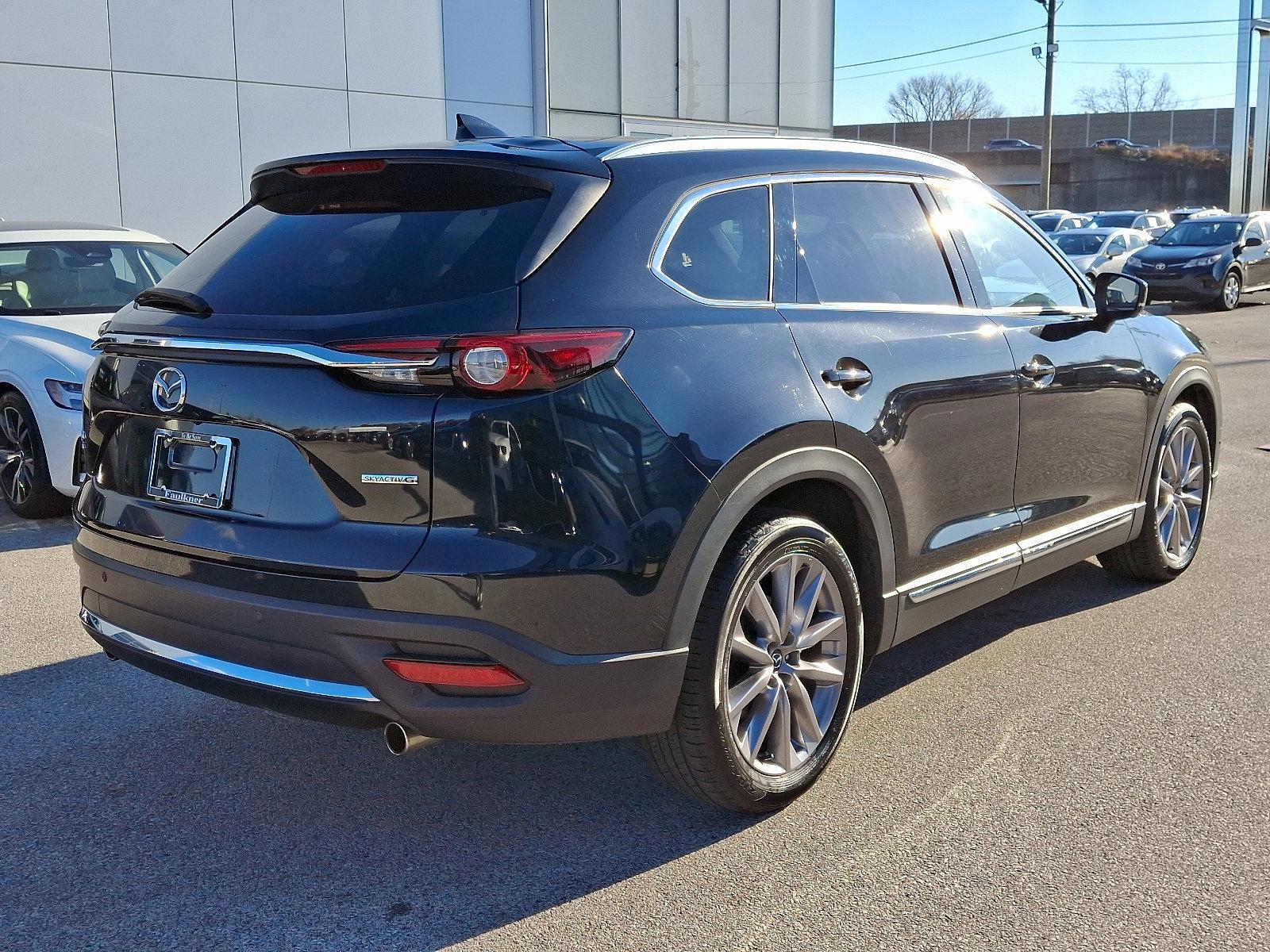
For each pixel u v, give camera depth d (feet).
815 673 10.48
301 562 8.59
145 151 41.73
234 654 9.11
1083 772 11.04
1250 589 16.72
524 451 8.32
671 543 8.87
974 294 12.55
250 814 10.46
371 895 9.11
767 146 10.97
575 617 8.55
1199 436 16.83
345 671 8.57
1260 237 71.00
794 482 9.86
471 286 8.63
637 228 9.40
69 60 39.47
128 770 11.35
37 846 9.89
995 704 12.71
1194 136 197.36
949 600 12.03
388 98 49.08
